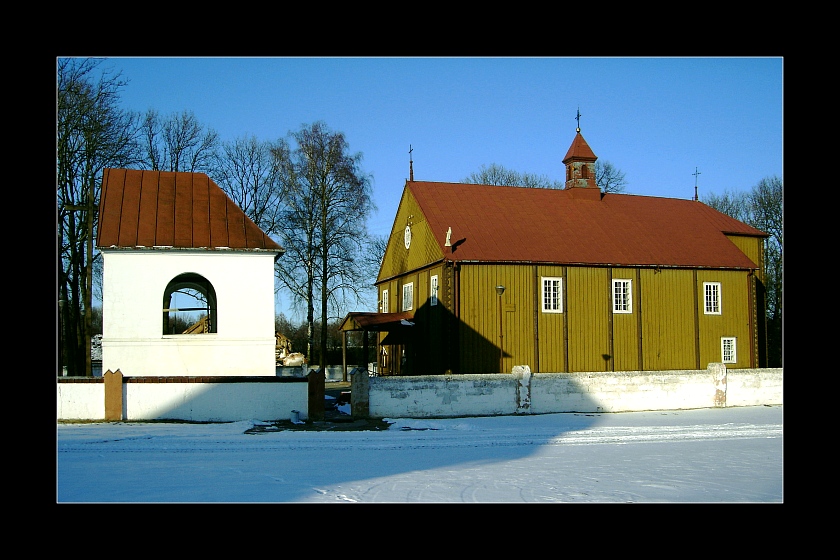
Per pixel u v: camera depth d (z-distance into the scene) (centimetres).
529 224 3916
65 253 3825
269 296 2652
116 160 3831
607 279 3781
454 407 2462
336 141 4888
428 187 4078
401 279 4306
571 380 2633
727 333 4038
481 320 3516
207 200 2784
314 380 2314
